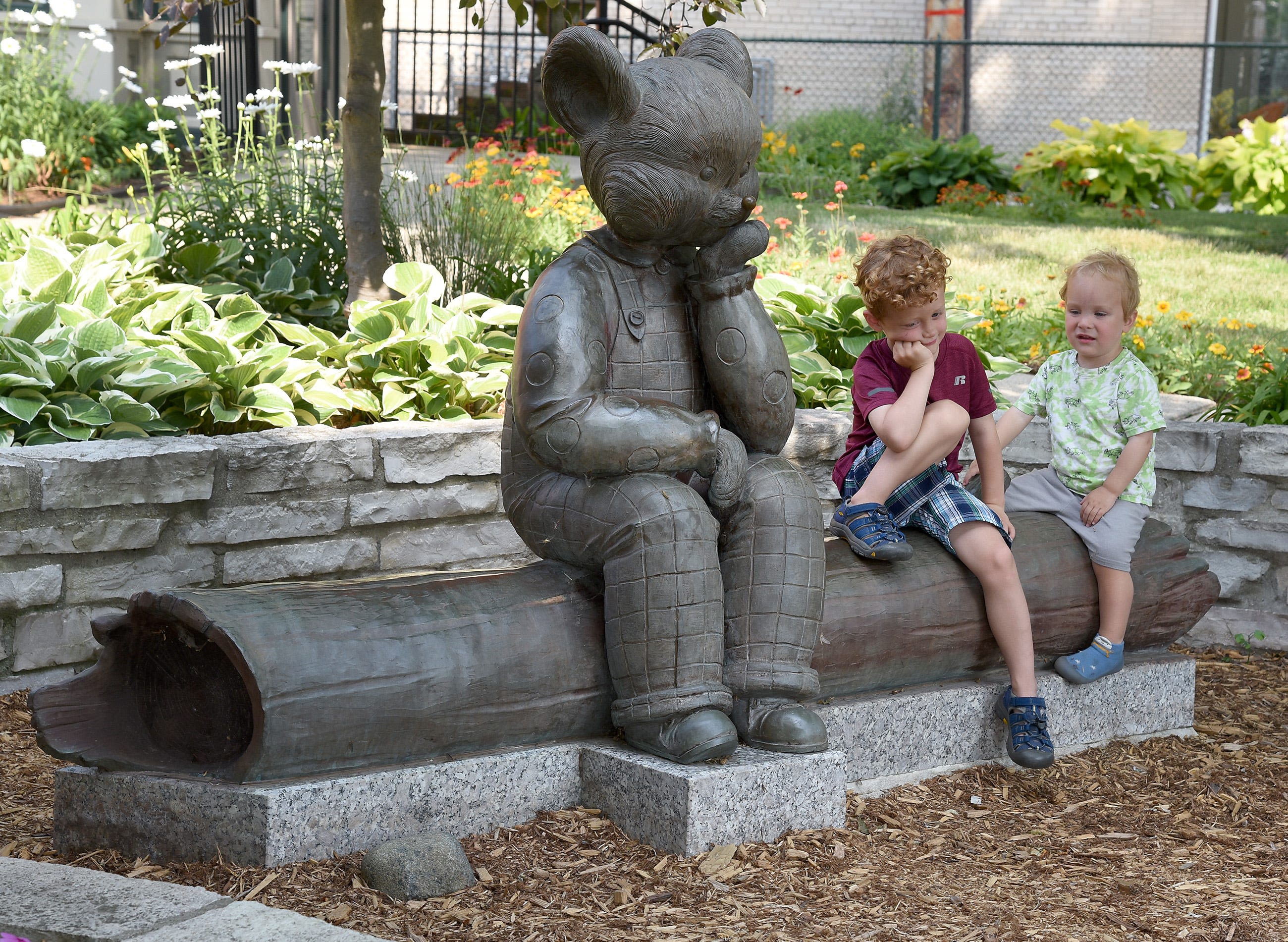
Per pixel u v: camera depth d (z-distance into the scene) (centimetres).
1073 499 395
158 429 461
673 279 314
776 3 2058
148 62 1386
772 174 1533
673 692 295
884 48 2061
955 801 344
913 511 368
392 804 287
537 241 841
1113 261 383
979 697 364
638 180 287
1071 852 316
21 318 461
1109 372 388
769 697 311
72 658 407
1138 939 270
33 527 391
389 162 1091
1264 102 2050
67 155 1120
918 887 290
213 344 480
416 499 466
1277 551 490
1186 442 500
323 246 686
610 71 281
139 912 242
